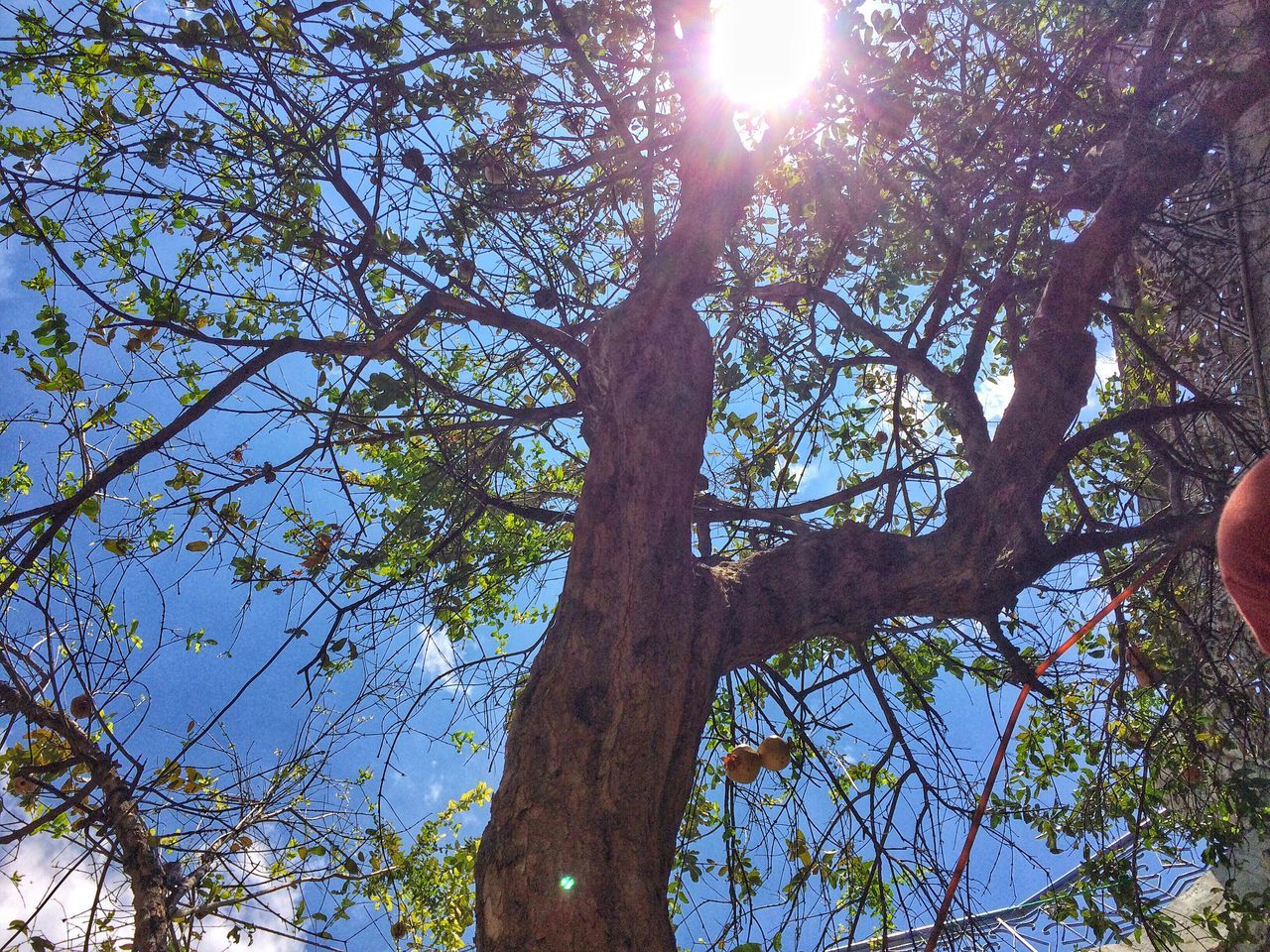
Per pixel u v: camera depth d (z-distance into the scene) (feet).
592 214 16.02
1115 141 15.87
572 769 7.91
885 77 14.70
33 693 12.51
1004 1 15.93
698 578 9.95
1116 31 15.05
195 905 11.69
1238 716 15.47
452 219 14.67
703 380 10.31
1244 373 19.54
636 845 7.67
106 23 11.73
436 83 14.88
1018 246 18.29
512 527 18.81
